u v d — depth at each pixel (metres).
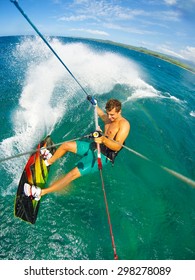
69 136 5.85
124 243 3.64
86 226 3.78
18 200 3.82
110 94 8.54
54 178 4.60
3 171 4.50
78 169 4.01
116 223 3.89
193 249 3.69
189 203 4.55
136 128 6.71
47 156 4.57
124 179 4.76
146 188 4.66
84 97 7.68
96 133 3.69
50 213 3.89
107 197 4.30
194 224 4.13
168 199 4.53
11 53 14.20
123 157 5.36
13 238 3.52
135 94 9.42
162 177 5.07
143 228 3.88
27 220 3.66
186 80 20.36
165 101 9.70
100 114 4.77
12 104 6.89
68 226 3.74
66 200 4.14
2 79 8.98
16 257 3.34
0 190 4.17
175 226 4.02
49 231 3.65
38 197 3.92
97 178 4.66
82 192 4.33
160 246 3.67
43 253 3.41
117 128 4.12
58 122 6.23
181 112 8.99
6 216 3.79
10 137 5.43
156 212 4.20
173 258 3.52
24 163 4.79
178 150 6.33
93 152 4.12
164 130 7.10
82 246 3.54
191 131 7.75
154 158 5.66
